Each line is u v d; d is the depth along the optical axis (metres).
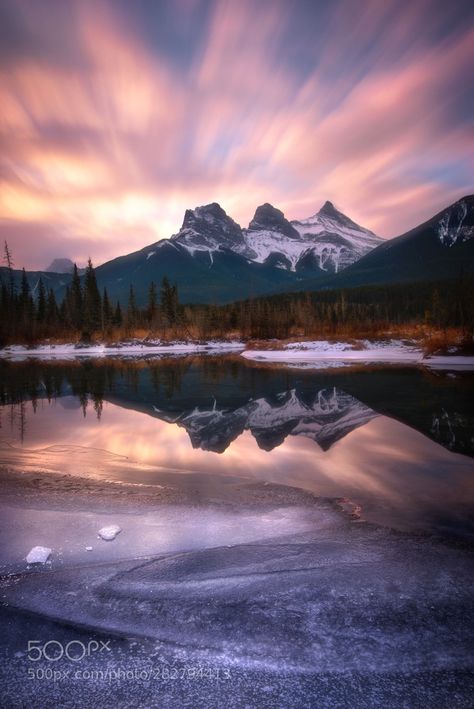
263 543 5.48
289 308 119.81
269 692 3.22
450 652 3.56
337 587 4.46
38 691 3.25
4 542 5.58
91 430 12.86
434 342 40.03
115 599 4.34
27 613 4.16
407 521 6.11
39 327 84.06
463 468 8.63
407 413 14.44
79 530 5.91
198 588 4.49
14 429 13.09
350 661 3.49
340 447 10.42
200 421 14.05
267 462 9.30
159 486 7.75
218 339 83.69
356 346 47.38
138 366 39.50
